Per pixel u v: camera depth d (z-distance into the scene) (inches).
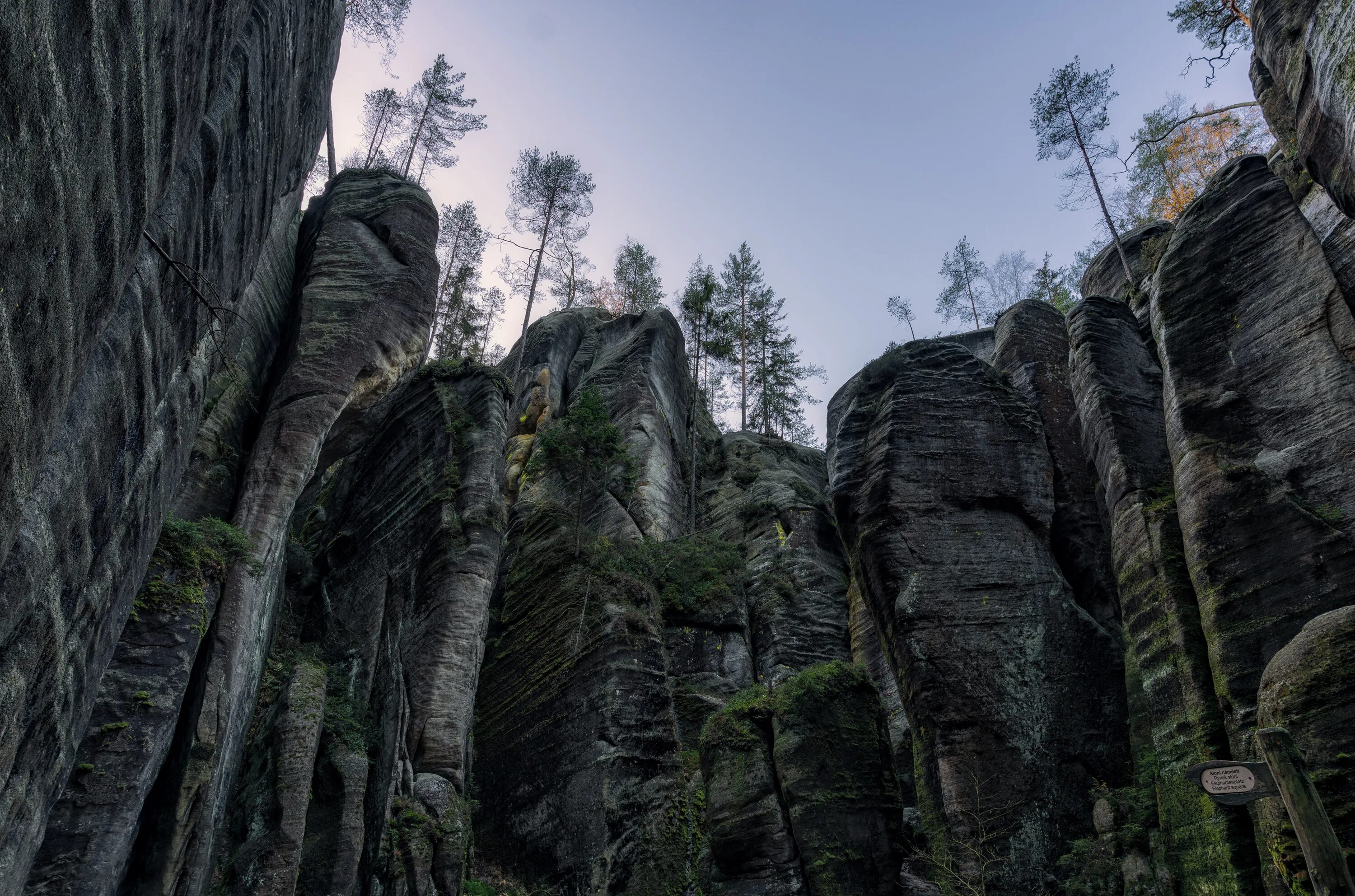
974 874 676.7
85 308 229.0
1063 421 972.6
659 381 1449.3
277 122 543.5
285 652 905.5
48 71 177.8
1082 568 865.5
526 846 849.5
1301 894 455.8
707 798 726.5
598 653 922.1
